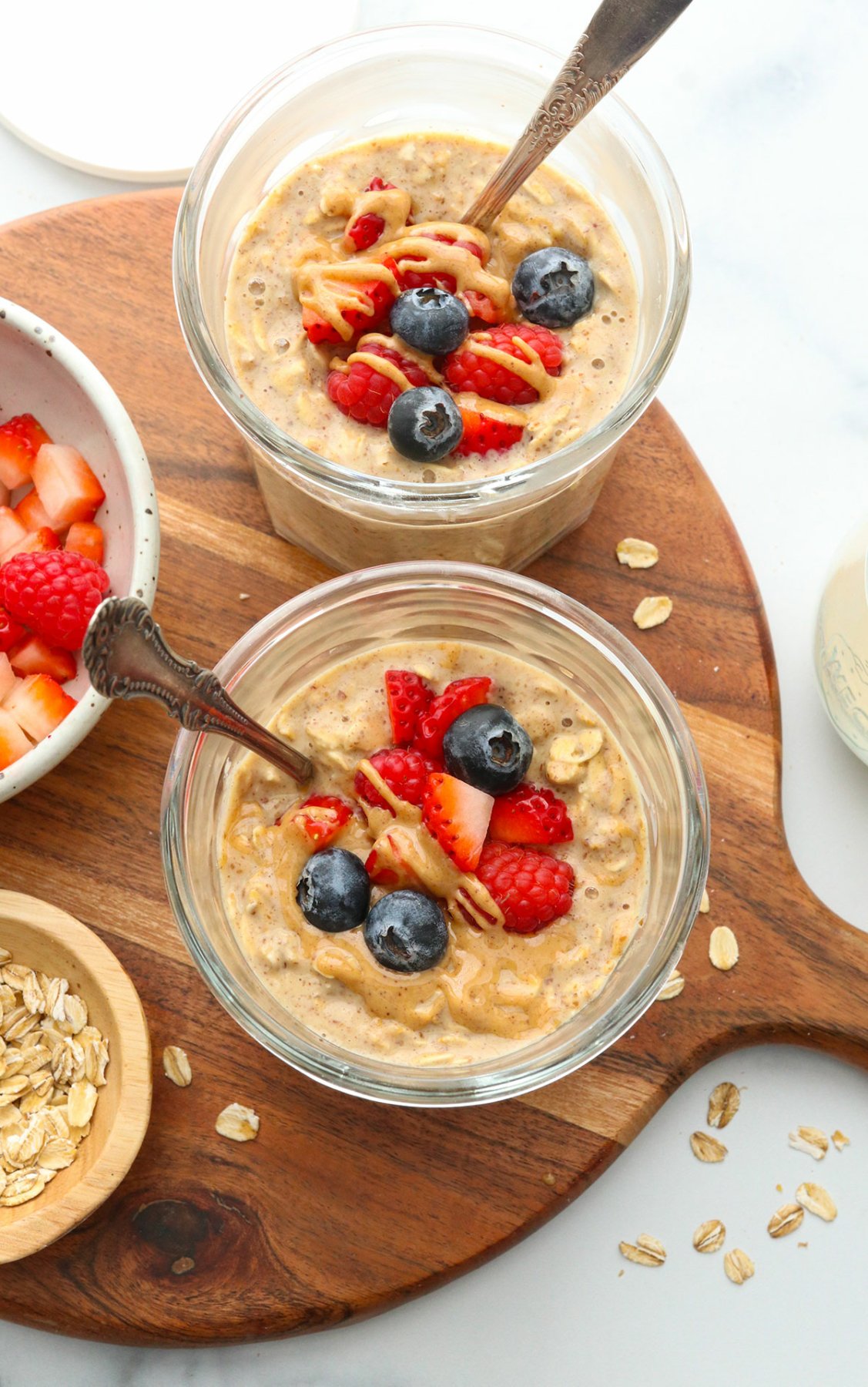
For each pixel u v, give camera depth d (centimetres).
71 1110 60
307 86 60
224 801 57
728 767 61
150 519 59
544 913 56
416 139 61
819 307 66
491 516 58
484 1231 59
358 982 56
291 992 56
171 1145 60
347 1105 60
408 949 55
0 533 62
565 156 61
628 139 59
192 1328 59
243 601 62
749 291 66
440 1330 62
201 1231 59
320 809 56
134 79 67
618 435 57
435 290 58
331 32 68
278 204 60
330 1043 56
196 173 59
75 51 68
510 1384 62
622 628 62
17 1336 62
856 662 60
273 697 58
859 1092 62
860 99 67
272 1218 59
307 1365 62
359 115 62
